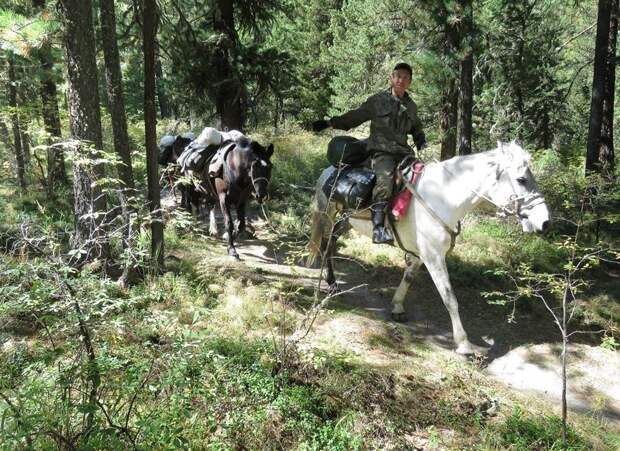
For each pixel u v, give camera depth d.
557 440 4.41
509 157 5.47
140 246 4.34
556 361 6.22
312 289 7.34
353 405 4.61
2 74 11.12
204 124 14.29
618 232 10.08
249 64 12.29
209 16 12.43
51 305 3.27
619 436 4.88
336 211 6.75
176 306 5.82
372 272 8.18
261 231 10.06
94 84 6.11
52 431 3.13
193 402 4.07
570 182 10.13
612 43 12.53
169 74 12.54
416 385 5.13
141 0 7.58
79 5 5.91
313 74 30.12
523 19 17.53
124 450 3.25
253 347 5.15
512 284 7.90
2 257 3.58
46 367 3.62
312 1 31.41
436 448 4.30
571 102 22.08
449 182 5.84
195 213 11.05
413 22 11.58
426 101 12.20
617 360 6.31
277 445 4.04
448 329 6.77
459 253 8.55
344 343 5.89
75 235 6.11
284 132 19.48
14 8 9.19
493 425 4.65
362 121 6.20
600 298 7.61
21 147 12.50
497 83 20.05
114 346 4.01
